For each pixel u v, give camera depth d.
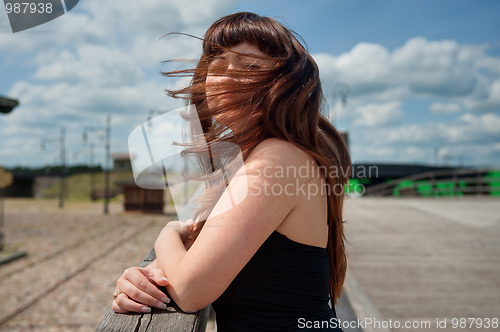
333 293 1.23
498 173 20.41
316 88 1.05
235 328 1.00
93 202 31.62
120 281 1.02
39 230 13.86
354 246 7.07
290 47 1.03
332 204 1.10
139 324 0.90
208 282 0.90
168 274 0.98
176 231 1.11
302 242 0.98
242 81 0.99
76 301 6.22
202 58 1.06
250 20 1.06
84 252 10.01
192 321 0.91
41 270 8.15
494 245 7.32
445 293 4.62
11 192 48.47
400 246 7.15
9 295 6.52
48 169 50.22
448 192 21.03
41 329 5.13
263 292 0.97
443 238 7.98
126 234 12.98
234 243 0.88
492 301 4.36
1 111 6.84
